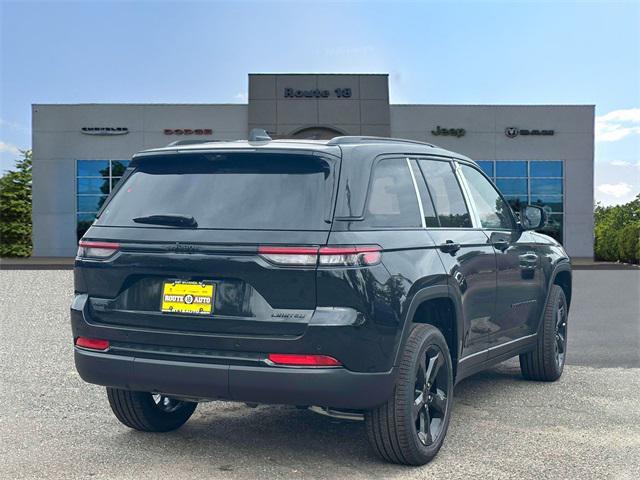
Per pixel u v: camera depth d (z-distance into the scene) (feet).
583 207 117.39
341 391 13.23
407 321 14.26
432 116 115.55
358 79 115.44
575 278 70.38
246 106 114.42
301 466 14.82
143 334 14.23
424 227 15.96
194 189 14.65
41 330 32.42
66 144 114.52
